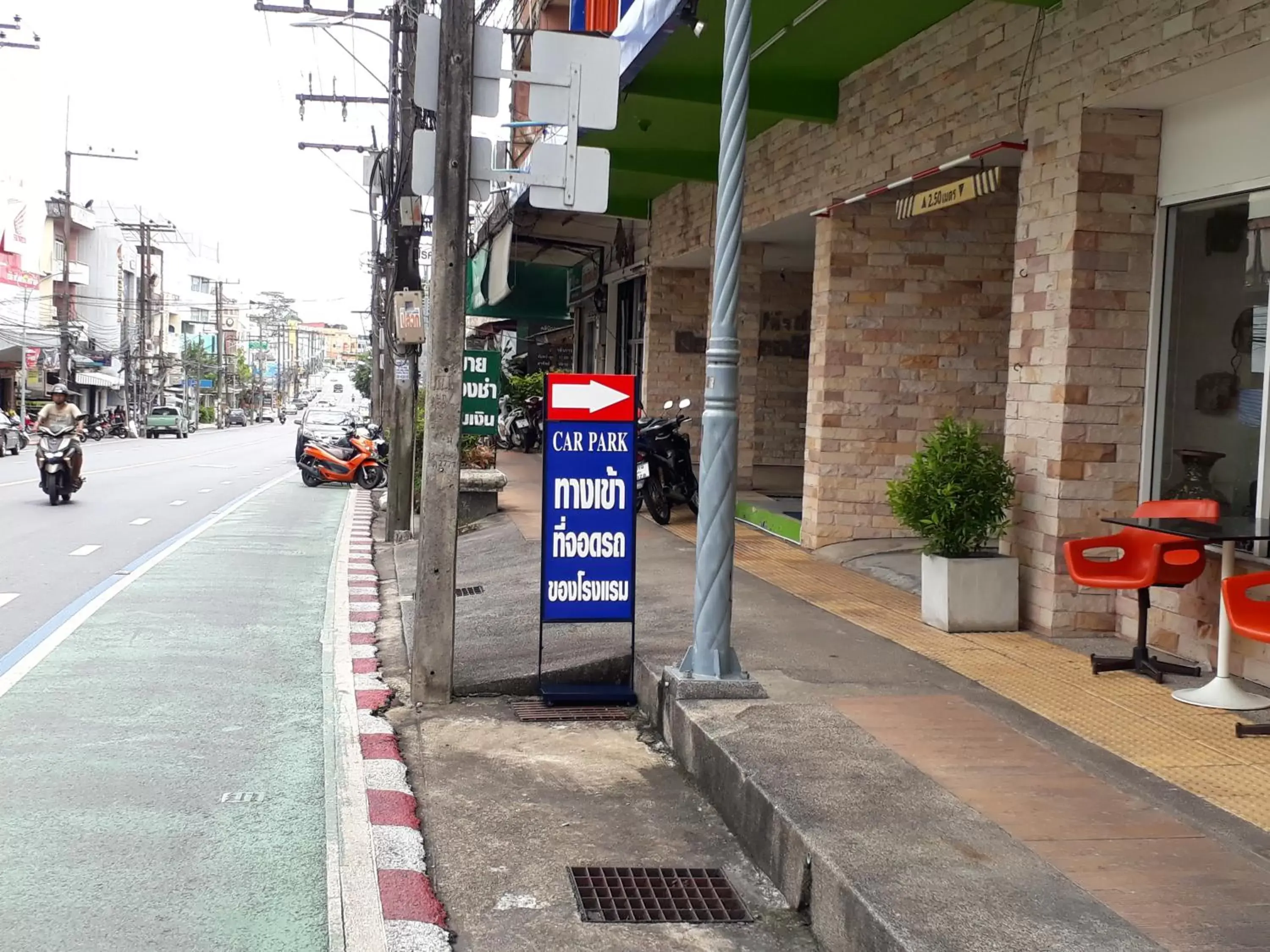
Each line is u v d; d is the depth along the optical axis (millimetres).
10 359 45156
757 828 4484
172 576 11242
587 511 6867
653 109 11555
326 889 4180
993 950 3174
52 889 4125
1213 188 6738
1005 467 7605
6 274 44875
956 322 10906
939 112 8945
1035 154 7602
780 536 12305
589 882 4293
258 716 6422
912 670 6492
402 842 4582
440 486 6707
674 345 17672
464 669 7195
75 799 5027
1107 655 6855
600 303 21531
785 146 12172
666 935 3881
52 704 6516
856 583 9492
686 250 15820
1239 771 4816
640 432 13539
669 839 4734
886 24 9008
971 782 4617
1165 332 7199
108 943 3730
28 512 16828
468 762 5711
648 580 9656
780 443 18297
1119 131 7129
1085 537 7234
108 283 61781
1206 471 6852
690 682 5859
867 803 4352
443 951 3695
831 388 10891
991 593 7531
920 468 7707
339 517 17875
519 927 3914
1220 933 3303
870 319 10836
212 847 4547
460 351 6707
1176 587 6277
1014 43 7898
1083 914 3416
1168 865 3820
